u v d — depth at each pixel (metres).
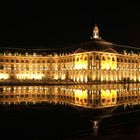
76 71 189.75
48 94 82.81
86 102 60.72
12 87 119.62
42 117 41.31
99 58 179.25
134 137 28.77
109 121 37.56
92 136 29.38
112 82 171.00
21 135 30.33
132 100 64.56
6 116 42.31
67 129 32.78
